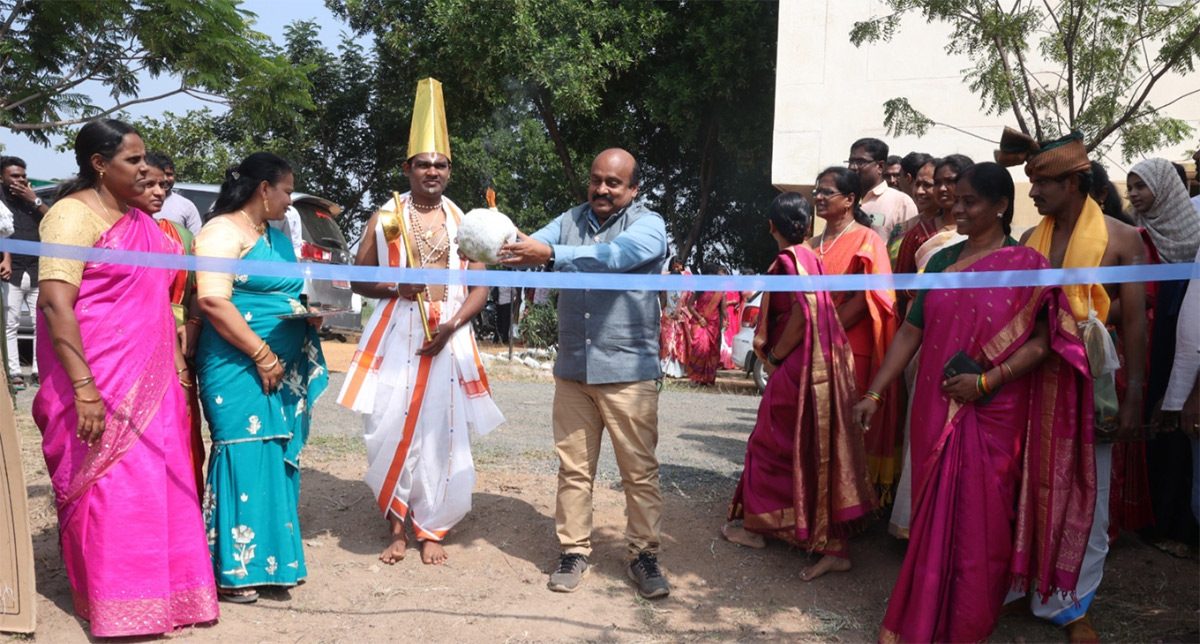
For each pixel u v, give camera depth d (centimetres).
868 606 390
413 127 437
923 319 375
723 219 2309
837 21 1077
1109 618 379
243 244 380
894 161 568
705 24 1698
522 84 1741
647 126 2067
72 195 340
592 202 402
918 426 355
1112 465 426
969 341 344
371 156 2738
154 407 347
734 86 1708
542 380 1162
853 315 439
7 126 901
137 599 336
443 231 435
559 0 1670
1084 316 357
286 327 391
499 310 1839
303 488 520
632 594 398
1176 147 879
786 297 423
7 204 776
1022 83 650
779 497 424
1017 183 961
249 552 377
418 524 428
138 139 343
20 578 335
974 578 336
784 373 419
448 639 350
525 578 411
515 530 464
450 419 430
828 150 1088
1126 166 848
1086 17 599
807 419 405
